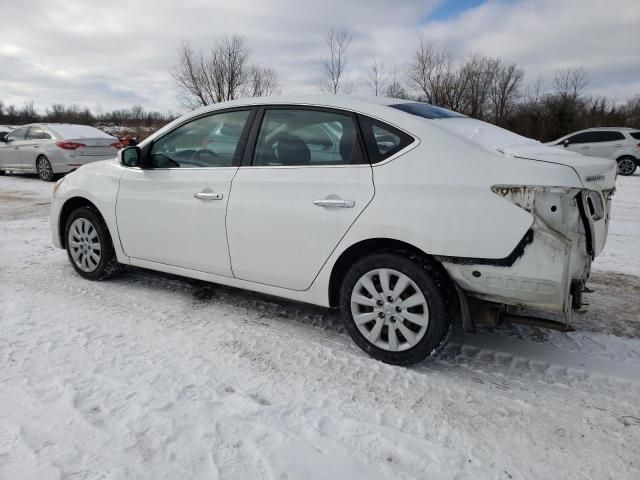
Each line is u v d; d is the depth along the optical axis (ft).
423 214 9.06
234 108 11.94
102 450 7.17
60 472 6.70
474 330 9.31
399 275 9.50
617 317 12.48
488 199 8.56
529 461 7.20
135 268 16.06
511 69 112.68
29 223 23.52
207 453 7.17
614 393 9.00
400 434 7.77
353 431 7.82
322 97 10.87
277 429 7.80
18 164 40.60
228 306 13.05
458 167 8.94
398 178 9.41
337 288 10.73
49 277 15.25
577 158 8.88
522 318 9.25
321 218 10.13
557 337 11.30
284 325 11.90
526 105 115.03
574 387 9.21
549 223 8.19
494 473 6.93
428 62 96.99
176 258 12.73
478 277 8.79
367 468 6.97
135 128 120.06
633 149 46.47
